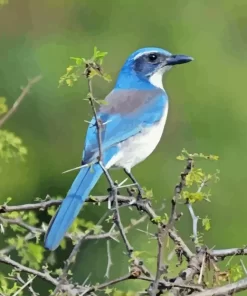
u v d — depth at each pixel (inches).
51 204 368.8
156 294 299.1
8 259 323.9
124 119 443.8
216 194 666.2
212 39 731.4
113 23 738.8
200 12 737.6
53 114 684.7
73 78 297.0
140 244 558.9
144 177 674.8
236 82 713.6
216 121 701.3
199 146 695.7
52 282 321.7
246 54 732.0
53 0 737.0
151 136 451.2
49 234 361.1
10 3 737.0
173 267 346.9
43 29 737.0
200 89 710.5
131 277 296.4
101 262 609.6
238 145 692.1
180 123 703.1
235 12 738.2
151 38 735.1
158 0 737.0
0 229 362.3
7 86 696.4
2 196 645.9
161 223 315.6
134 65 488.7
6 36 728.3
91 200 379.9
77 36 734.5
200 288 301.7
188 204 317.4
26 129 681.0
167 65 489.1
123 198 386.0
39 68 700.0
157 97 466.0
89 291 303.7
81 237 345.4
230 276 316.2
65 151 681.0
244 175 681.0
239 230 660.7
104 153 434.3
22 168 652.7
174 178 679.1
